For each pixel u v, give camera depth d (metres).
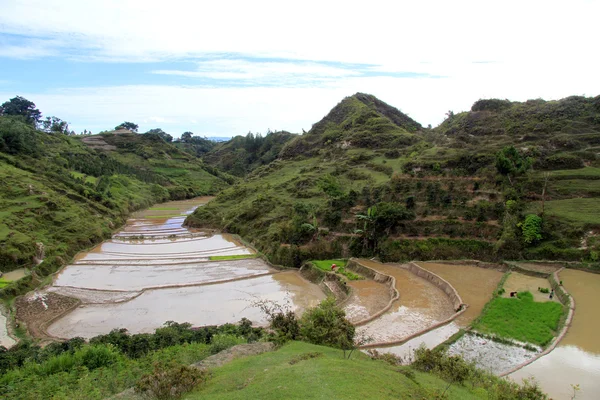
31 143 106.12
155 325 37.94
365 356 22.36
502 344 29.44
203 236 84.88
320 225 63.06
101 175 125.62
